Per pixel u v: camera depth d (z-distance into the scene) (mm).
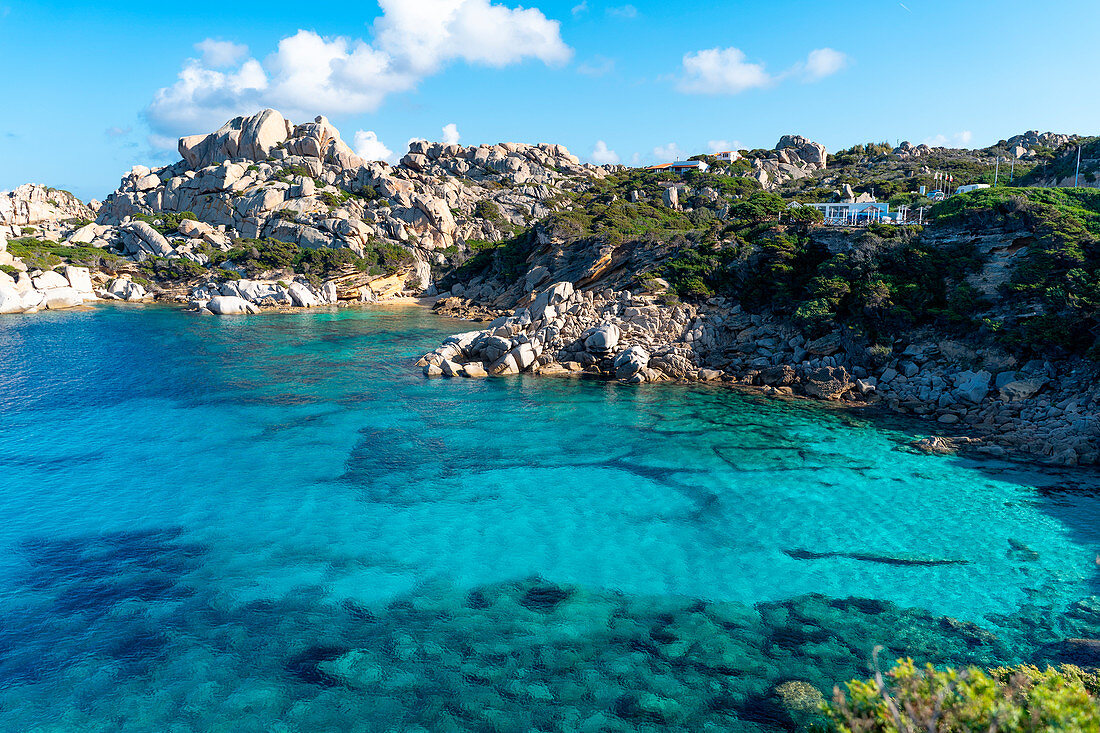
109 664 17625
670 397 47469
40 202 145125
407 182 143375
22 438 36781
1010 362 43281
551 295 64125
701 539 25281
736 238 64250
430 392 48344
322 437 37375
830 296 52812
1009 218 49531
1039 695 8820
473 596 21219
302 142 155750
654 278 62969
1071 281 42594
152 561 23312
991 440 36156
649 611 20406
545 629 19406
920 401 44219
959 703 8766
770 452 35250
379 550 24266
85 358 60062
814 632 19266
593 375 54906
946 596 21203
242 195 133000
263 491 29672
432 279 127500
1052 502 28578
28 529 25719
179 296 111250
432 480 31125
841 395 47188
